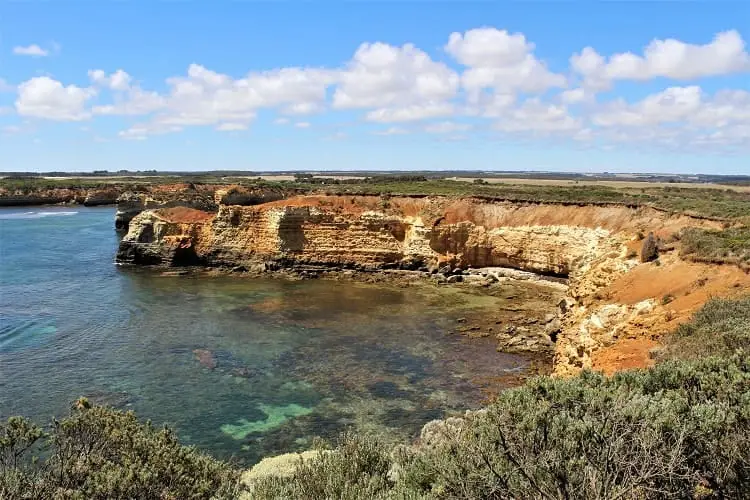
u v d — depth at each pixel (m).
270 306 53.97
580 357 31.80
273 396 31.94
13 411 29.02
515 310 52.97
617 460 8.05
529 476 7.93
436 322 48.47
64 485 10.80
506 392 11.92
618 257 47.38
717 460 8.81
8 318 47.19
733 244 35.28
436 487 9.08
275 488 12.35
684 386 12.46
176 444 13.66
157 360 37.56
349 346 41.22
